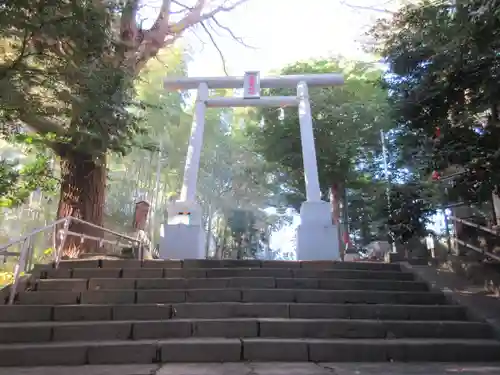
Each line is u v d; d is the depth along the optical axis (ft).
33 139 32.17
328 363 16.55
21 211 84.99
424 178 33.50
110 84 27.12
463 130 25.11
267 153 70.79
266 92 71.72
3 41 27.94
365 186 68.69
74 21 21.84
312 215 36.78
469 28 21.30
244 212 99.09
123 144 32.07
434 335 19.83
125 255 37.27
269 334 18.98
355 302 22.98
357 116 65.31
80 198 39.19
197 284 23.88
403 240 32.40
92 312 20.22
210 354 16.75
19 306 20.13
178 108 83.10
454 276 27.02
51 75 24.62
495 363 16.97
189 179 40.16
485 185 23.45
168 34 48.49
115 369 14.93
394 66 29.32
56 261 25.90
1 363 15.70
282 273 25.82
